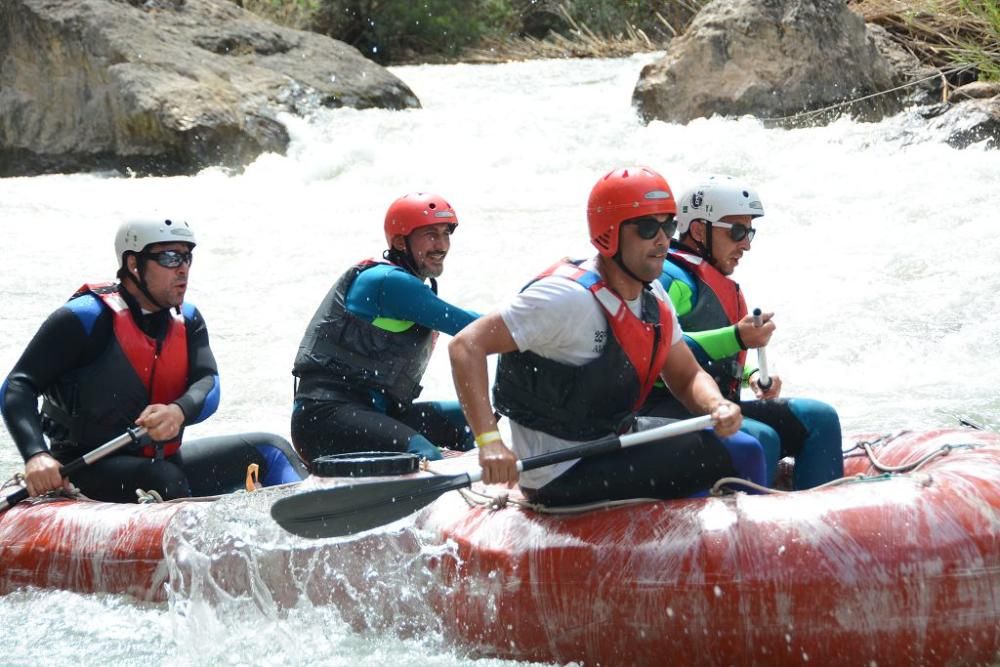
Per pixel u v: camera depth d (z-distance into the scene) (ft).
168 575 25.90
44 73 89.97
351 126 87.35
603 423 23.17
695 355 25.80
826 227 58.49
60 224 66.23
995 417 39.88
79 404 29.22
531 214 63.21
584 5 151.12
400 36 152.66
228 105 87.20
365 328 31.73
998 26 87.35
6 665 23.84
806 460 26.25
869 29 92.07
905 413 40.65
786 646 20.88
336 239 61.46
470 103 99.35
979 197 60.23
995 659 21.26
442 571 23.57
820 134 74.74
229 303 53.88
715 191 27.66
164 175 86.58
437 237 32.45
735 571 20.98
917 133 73.00
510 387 23.40
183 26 94.99
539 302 22.20
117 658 24.08
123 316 29.19
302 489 25.09
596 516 22.52
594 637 21.76
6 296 53.83
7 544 27.37
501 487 25.17
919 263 53.52
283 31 99.19
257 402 44.68
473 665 22.74
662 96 82.89
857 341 47.73
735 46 82.48
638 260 22.36
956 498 21.65
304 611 24.86
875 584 20.75
